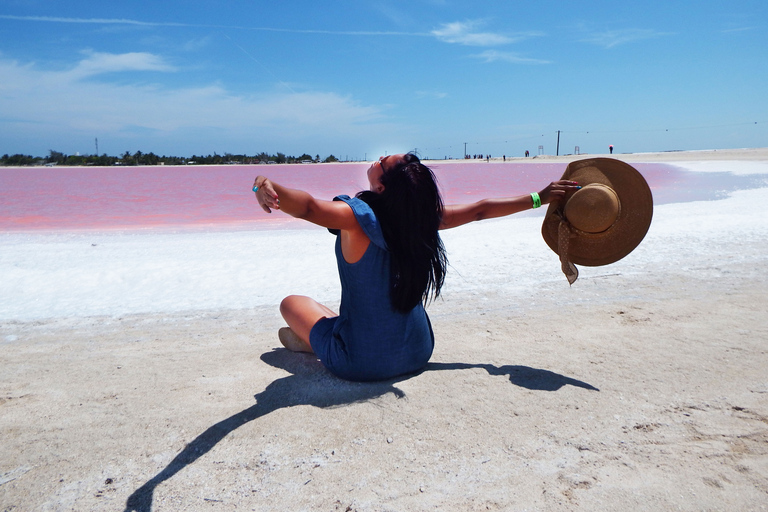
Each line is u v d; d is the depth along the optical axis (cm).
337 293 411
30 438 197
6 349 299
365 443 190
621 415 208
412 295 228
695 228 647
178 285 437
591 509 152
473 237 628
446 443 189
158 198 1483
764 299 366
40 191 1789
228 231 759
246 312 368
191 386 244
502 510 153
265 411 217
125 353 292
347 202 211
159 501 160
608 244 267
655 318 334
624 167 264
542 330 318
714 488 161
